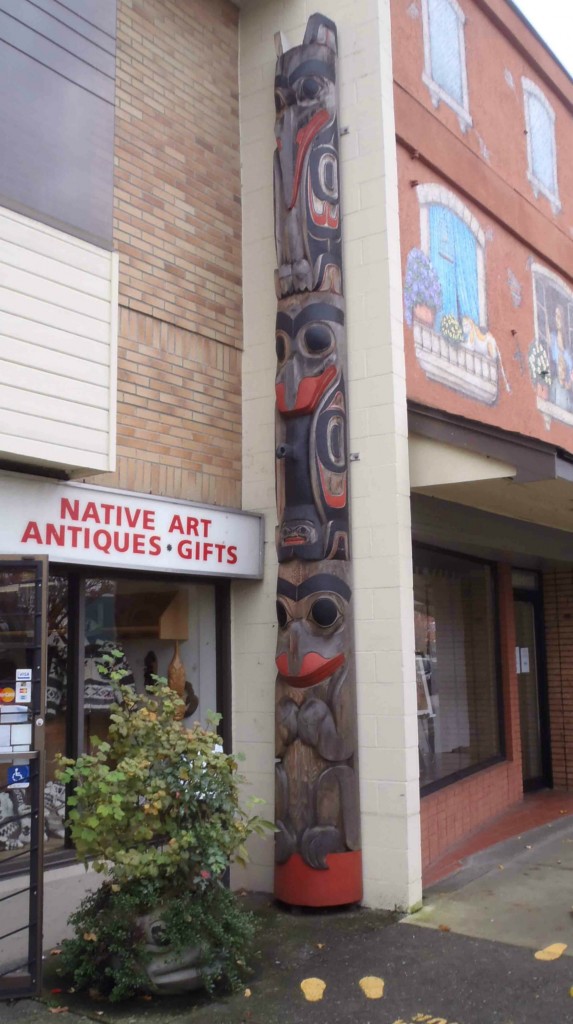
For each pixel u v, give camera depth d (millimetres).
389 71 6980
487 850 7758
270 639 6832
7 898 4844
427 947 5445
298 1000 4750
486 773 8898
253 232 7328
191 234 6914
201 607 6883
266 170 7340
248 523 6848
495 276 9266
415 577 8055
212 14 7363
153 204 6621
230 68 7492
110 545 5777
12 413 4984
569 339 11016
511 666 9797
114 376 5547
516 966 5133
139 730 4949
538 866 7277
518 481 6184
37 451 5082
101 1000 4750
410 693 6277
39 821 4742
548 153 10812
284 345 6672
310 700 6230
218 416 6953
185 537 6309
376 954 5348
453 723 8523
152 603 6535
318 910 6082
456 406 8133
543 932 5684
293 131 6855
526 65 10445
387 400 6500
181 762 4867
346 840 6141
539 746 10820
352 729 6266
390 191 6766
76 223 5461
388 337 6555
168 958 4703
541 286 10367
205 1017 4559
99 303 5516
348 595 6395
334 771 6176
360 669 6363
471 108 9070
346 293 6781
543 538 9000
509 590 9930
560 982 4898
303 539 6387
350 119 6941
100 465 5410
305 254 6699
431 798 7539
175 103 6926
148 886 4758
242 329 7262
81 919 4914
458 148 8688
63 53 5555
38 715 4746
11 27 5273
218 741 5047
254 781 6758
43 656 4781
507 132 9812
